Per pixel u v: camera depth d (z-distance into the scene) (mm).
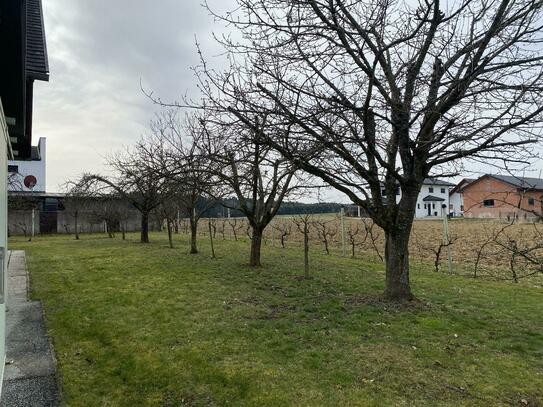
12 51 3896
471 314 5816
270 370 3922
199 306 6332
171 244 15812
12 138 6488
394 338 4746
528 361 4117
